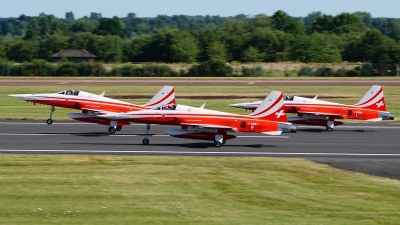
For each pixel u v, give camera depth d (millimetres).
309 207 59062
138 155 87688
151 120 100688
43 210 55906
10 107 158375
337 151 95062
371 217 55500
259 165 79500
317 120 124500
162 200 60406
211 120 100062
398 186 68812
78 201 59344
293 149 96812
